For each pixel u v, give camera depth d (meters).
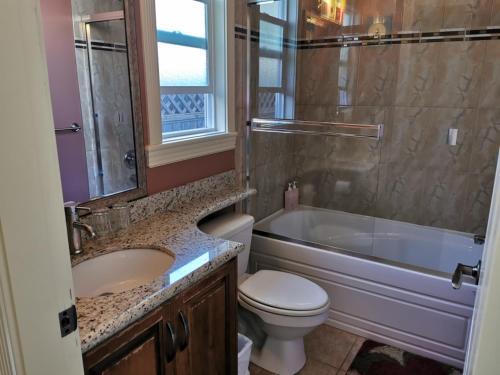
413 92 2.61
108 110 1.53
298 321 1.76
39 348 0.65
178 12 1.88
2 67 0.54
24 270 0.60
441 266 2.32
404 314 2.06
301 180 3.06
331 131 2.90
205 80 2.12
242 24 2.23
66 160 1.41
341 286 2.23
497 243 0.53
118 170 1.60
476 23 2.34
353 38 2.70
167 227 1.61
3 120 0.55
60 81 1.36
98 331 0.92
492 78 2.38
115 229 1.56
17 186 0.58
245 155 2.44
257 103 2.48
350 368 1.96
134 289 1.10
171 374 1.21
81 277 1.29
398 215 2.84
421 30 2.50
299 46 2.86
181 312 1.21
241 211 2.46
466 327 1.90
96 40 1.45
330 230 2.96
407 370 1.94
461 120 2.51
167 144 1.79
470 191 2.58
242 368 1.71
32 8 0.57
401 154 2.74
